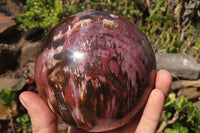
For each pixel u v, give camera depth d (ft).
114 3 1.95
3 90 1.31
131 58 0.63
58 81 0.63
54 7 2.08
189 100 1.47
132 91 0.64
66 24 0.68
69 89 0.62
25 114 1.43
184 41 1.93
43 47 0.69
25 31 1.91
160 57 1.52
